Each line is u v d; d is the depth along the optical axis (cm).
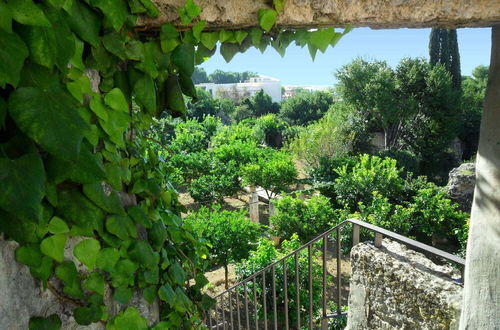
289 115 4256
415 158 2228
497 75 146
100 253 105
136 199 129
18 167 75
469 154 2589
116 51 105
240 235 945
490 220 154
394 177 1453
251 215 1439
